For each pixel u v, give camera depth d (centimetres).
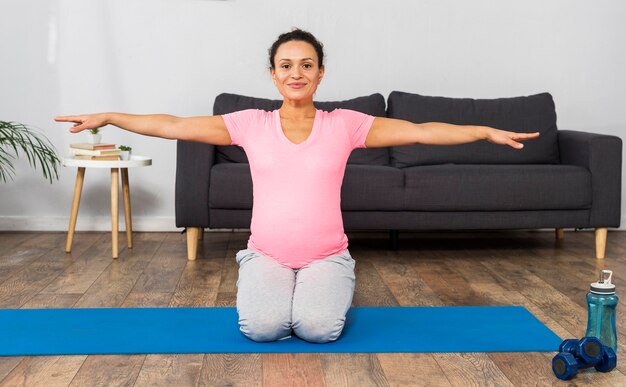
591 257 396
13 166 461
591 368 220
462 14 472
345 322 264
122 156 396
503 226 389
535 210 390
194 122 247
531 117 437
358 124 250
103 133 465
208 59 462
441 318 271
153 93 462
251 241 258
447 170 385
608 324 228
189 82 463
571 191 387
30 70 454
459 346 238
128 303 290
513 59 477
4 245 415
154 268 358
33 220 464
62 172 463
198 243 428
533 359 227
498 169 388
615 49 483
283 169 245
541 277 346
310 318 234
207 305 288
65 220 466
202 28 460
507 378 212
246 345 236
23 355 226
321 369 217
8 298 296
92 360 222
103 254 392
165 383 205
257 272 247
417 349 234
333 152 245
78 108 459
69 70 456
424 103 437
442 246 427
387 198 378
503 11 474
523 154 430
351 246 423
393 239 413
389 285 327
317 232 246
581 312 284
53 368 215
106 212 468
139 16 456
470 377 212
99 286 319
